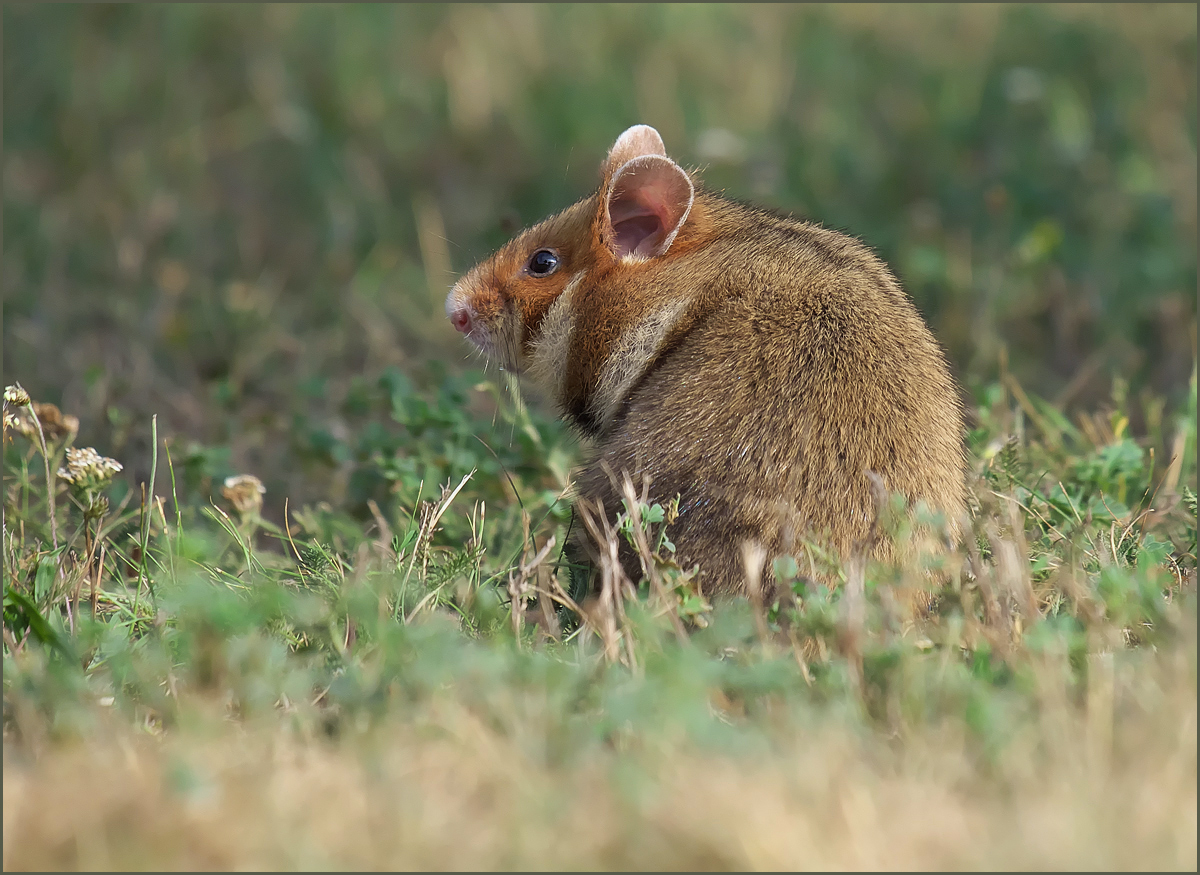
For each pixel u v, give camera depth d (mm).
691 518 8992
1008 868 6172
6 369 15281
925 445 9133
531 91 22484
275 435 13828
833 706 7188
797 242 10117
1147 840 6285
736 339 9430
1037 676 7387
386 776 6777
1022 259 16484
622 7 24172
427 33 23500
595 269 10570
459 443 11859
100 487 9812
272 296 17344
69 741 7332
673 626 8180
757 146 20953
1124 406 14320
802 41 23719
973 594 8547
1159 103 21109
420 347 16547
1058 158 19516
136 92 22281
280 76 22281
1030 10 24031
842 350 9203
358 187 20188
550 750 7078
